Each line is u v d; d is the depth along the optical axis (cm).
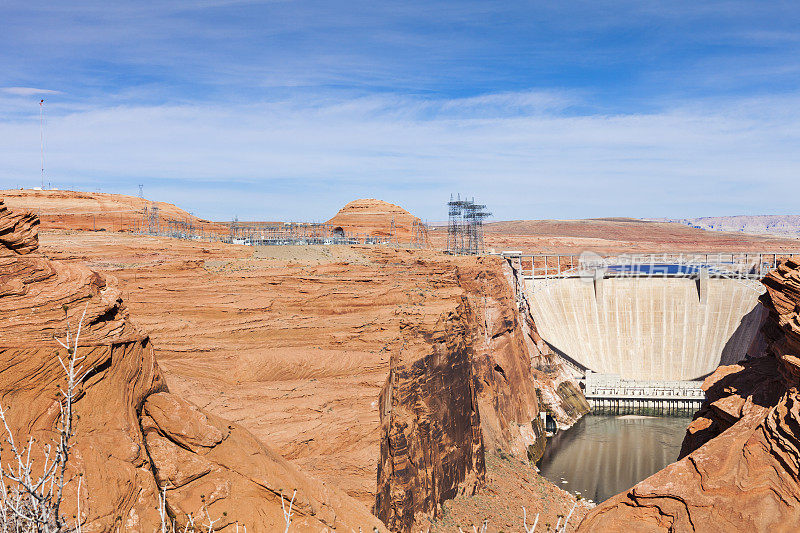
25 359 2908
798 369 4334
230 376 7919
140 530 3098
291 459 7075
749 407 4847
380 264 12450
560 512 11294
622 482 13475
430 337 9981
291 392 7838
